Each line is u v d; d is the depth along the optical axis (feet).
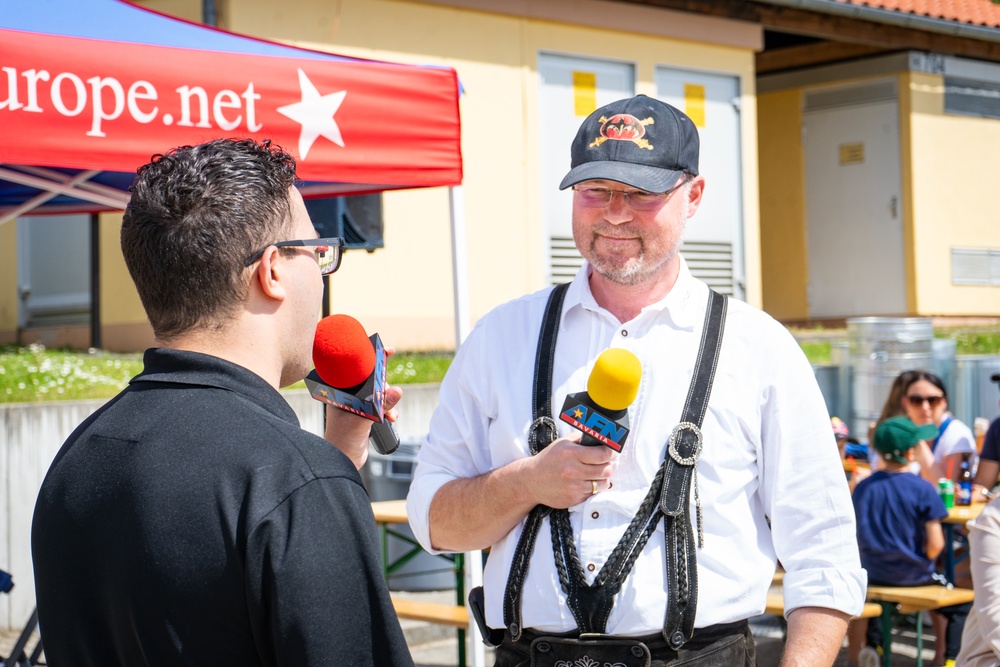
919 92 47.32
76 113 10.19
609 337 7.07
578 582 6.61
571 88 36.45
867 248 48.57
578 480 6.41
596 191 7.00
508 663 7.00
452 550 7.35
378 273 31.96
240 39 11.80
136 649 4.57
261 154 5.17
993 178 49.52
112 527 4.64
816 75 49.70
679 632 6.51
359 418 6.23
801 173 50.37
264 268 4.97
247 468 4.58
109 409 5.02
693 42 39.11
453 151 12.92
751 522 6.84
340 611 4.46
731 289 40.29
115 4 11.10
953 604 16.70
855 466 21.11
